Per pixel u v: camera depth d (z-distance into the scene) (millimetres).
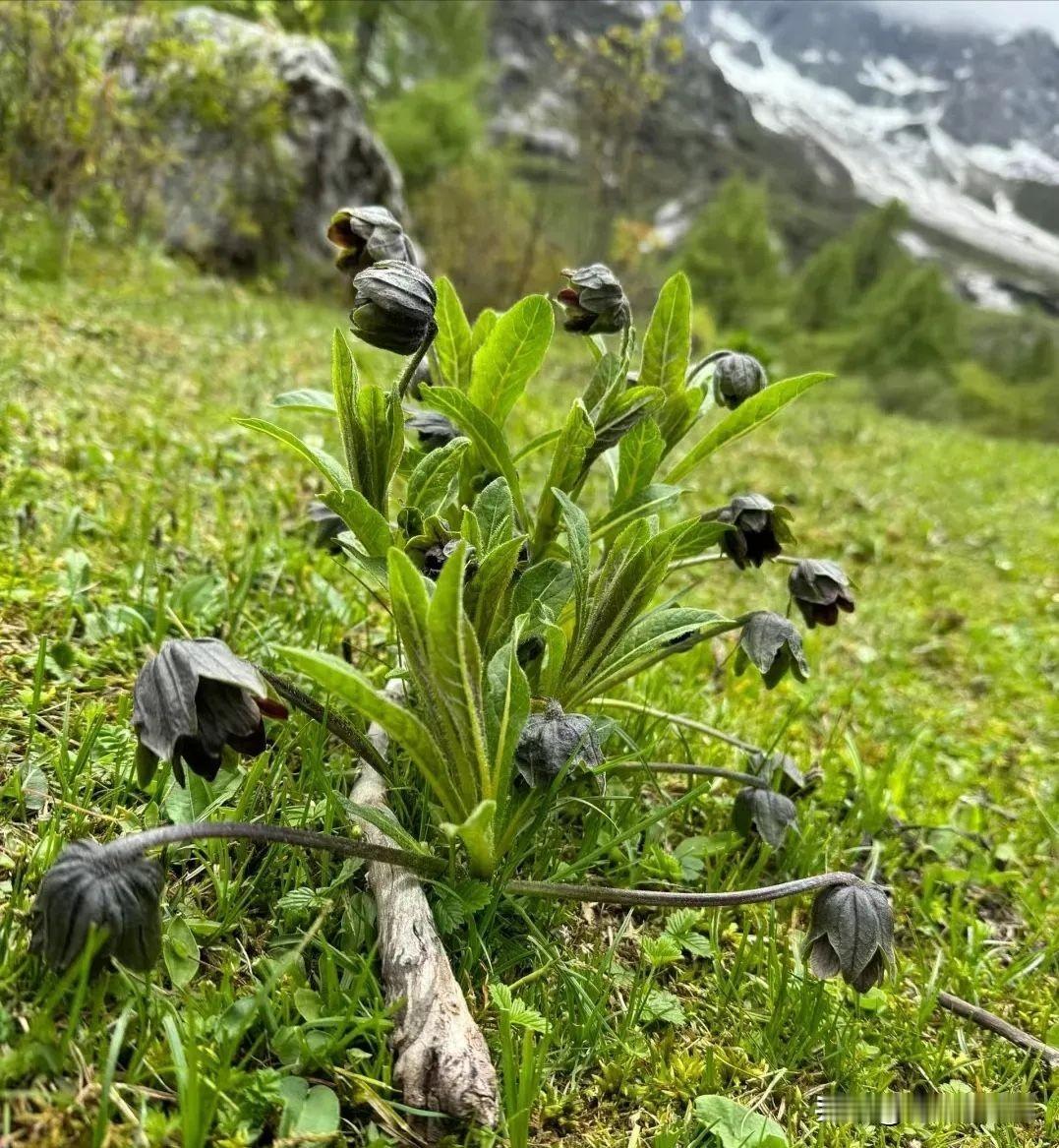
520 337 339
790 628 348
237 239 2232
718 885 371
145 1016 234
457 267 3205
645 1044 294
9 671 384
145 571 447
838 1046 309
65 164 1474
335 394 314
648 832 385
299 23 2619
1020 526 1333
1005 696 732
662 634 330
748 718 545
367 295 297
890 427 2377
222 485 685
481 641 307
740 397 396
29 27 1421
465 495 376
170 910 283
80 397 805
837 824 449
